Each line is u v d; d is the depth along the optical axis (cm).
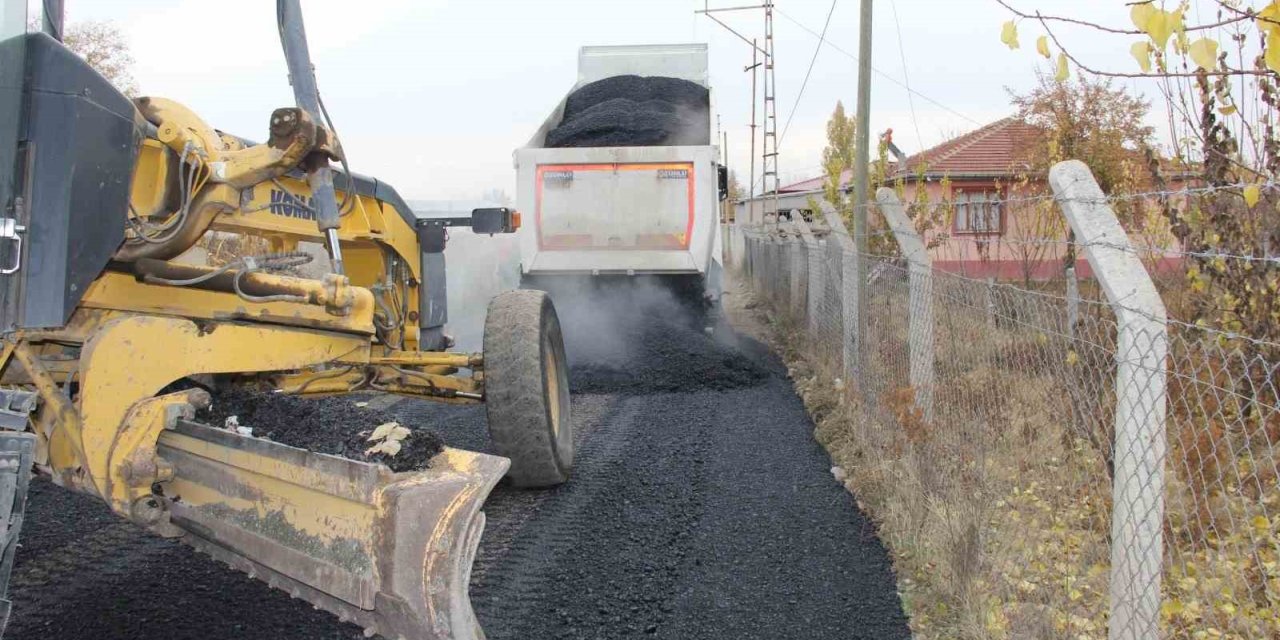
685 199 1100
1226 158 478
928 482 503
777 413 834
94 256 326
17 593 417
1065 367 386
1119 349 308
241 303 395
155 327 337
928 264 595
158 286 394
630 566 468
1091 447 368
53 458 341
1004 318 428
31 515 521
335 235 399
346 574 292
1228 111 387
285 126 368
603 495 582
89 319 374
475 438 712
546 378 567
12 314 306
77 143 316
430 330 696
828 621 410
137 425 327
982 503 415
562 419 614
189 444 334
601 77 1606
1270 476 383
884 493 546
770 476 629
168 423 334
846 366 806
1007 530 412
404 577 281
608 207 1105
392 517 281
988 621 374
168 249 374
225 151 381
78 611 400
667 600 429
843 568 468
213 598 419
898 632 399
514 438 553
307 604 414
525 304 570
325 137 381
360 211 575
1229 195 479
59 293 313
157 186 392
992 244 680
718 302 1221
